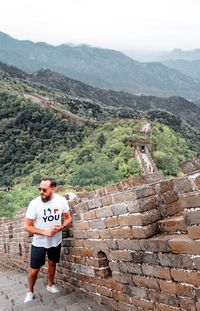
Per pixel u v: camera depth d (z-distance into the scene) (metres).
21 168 97.25
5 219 14.76
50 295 5.96
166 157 80.19
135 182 4.68
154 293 3.79
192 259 3.21
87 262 5.23
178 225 3.57
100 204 4.54
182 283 3.39
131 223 3.95
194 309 3.31
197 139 155.62
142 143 80.88
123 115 159.88
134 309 4.18
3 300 6.54
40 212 5.75
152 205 3.85
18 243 11.35
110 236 4.43
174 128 159.75
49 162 92.56
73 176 61.75
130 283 4.18
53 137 107.06
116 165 73.38
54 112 118.19
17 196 39.97
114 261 4.43
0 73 176.25
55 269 6.21
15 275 10.62
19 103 125.88
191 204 3.07
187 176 3.07
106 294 4.78
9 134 113.00
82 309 4.87
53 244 5.86
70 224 5.89
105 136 89.75
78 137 103.06
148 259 3.79
